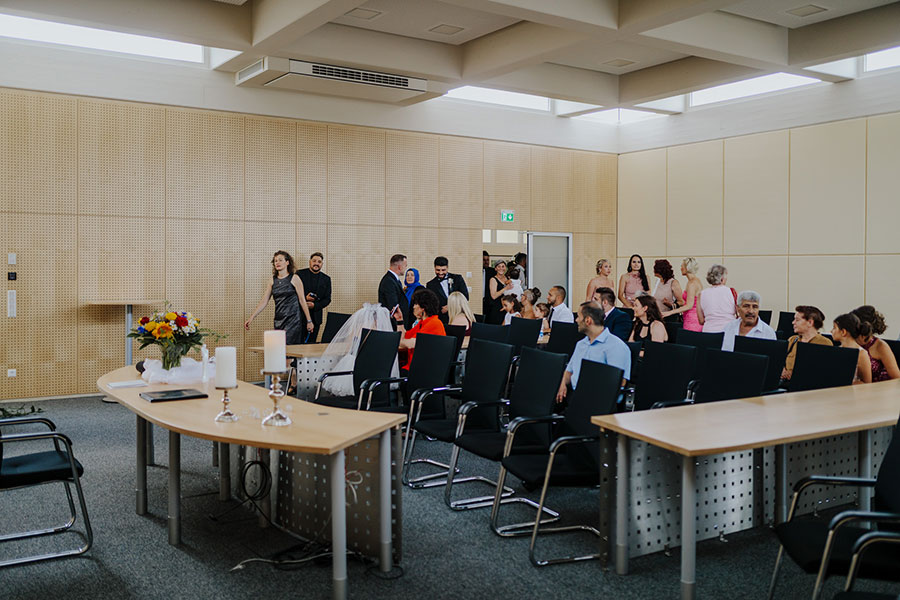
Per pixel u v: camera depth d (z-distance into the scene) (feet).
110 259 28.60
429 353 18.66
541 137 39.63
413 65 29.40
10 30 26.63
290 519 14.25
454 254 37.11
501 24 27.63
